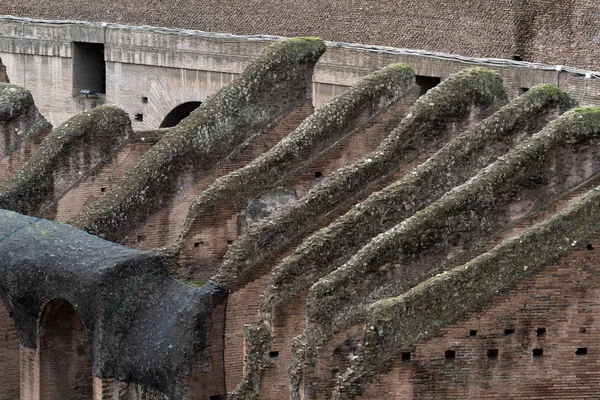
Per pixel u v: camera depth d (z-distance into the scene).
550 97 63.41
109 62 93.00
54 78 96.06
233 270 64.81
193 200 72.62
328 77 83.12
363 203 62.56
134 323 65.69
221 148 73.31
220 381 64.88
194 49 89.00
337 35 85.12
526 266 55.50
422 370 55.53
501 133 62.91
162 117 91.44
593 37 75.06
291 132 72.88
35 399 70.06
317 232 62.69
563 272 55.50
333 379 59.19
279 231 65.25
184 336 64.00
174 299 65.25
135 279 65.88
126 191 71.56
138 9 93.69
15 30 97.00
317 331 59.06
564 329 55.66
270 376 62.66
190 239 69.19
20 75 97.44
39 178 74.69
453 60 77.62
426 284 55.81
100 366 66.25
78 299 66.38
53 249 68.06
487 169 59.84
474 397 55.84
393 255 59.00
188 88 89.81
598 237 55.44
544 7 77.19
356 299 59.09
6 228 70.38
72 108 95.50
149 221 72.12
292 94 74.62
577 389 55.97
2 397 74.19
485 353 55.66
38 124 79.88
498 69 75.94
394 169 66.19
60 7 97.44
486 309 55.50
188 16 91.62
